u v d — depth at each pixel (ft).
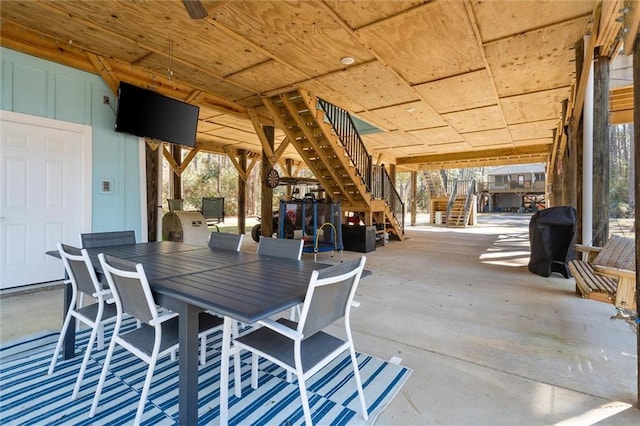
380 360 7.43
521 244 27.27
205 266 7.05
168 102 15.61
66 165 13.52
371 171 25.02
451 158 36.99
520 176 89.51
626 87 16.35
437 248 25.18
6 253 12.09
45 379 6.60
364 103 19.31
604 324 9.51
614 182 18.72
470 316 10.23
